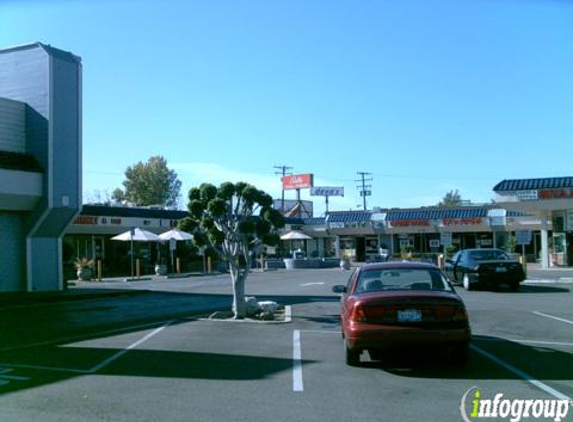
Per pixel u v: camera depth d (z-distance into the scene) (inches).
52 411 277.3
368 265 407.2
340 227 2390.5
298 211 3206.2
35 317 668.1
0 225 909.2
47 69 924.6
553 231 1568.7
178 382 330.6
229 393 305.1
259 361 387.5
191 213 629.6
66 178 951.6
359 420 257.0
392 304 343.6
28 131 934.4
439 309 342.3
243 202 628.7
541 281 1081.4
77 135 971.3
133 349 439.5
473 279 909.2
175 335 503.8
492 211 2102.6
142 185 3440.0
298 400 290.2
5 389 320.8
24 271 935.0
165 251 1841.8
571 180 1432.1
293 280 1285.7
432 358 391.5
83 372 361.4
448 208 2215.8
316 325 561.0
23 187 893.8
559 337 478.9
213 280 1334.9
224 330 530.9
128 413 272.4
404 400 288.2
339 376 341.4
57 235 984.3
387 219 2297.0
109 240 1715.1
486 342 454.9
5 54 951.0
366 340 342.0
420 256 1882.4
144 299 884.0
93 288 1065.5
